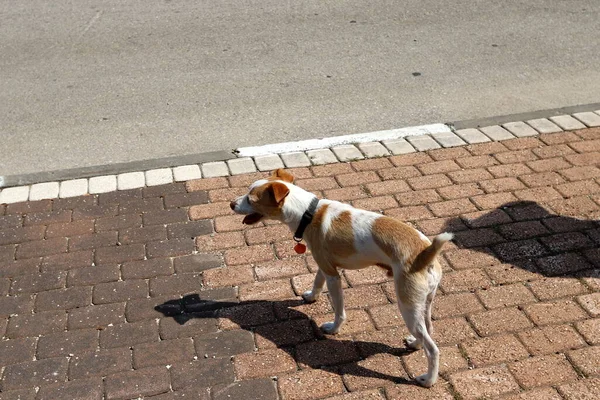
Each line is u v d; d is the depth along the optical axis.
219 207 6.27
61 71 9.09
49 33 10.20
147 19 10.67
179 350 4.75
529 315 4.92
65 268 5.56
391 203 6.25
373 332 4.86
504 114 7.80
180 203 6.34
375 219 4.48
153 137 7.52
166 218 6.14
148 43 9.84
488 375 4.45
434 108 7.98
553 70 8.83
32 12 11.00
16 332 4.94
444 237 4.07
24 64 9.28
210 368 4.59
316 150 7.15
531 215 6.02
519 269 5.39
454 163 6.85
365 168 6.81
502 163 6.83
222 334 4.88
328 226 4.57
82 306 5.17
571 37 9.77
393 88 8.48
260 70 9.02
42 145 7.41
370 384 4.44
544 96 8.18
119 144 7.39
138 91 8.54
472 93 8.30
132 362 4.66
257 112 8.00
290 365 4.61
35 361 4.69
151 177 6.75
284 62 9.23
